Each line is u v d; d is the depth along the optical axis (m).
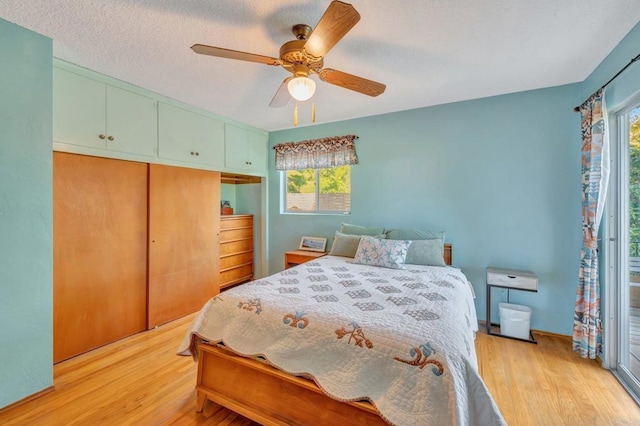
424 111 3.25
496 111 2.91
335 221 3.88
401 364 1.26
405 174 3.36
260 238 4.46
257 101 3.06
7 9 1.58
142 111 2.74
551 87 2.70
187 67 2.30
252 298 1.79
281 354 1.51
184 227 3.18
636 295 1.98
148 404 1.79
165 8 1.60
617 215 2.10
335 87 2.71
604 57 2.13
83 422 1.63
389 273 2.46
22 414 1.69
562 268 2.69
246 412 1.57
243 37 1.89
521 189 2.83
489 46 1.98
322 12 1.63
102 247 2.50
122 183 2.63
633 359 1.98
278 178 4.32
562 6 1.58
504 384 1.97
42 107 1.85
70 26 1.76
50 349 1.91
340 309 1.61
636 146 1.97
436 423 1.12
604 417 1.65
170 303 3.05
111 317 2.57
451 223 3.13
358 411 1.32
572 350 2.43
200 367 1.77
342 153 3.71
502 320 2.71
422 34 1.84
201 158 3.34
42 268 1.87
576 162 2.62
